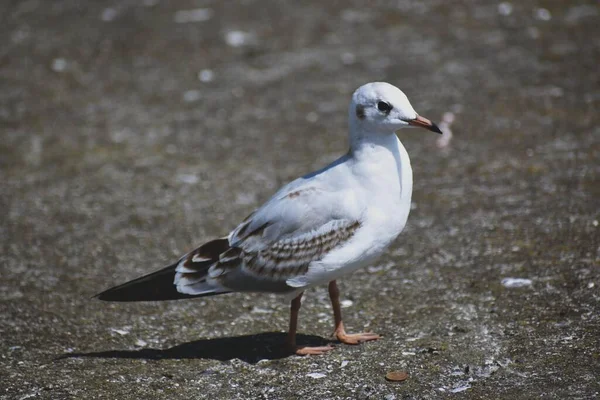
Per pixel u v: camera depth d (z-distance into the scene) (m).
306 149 15.11
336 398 8.02
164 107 17.39
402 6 21.84
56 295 10.83
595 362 8.16
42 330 9.90
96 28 21.86
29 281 11.23
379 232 8.56
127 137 16.17
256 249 8.77
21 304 10.58
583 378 7.90
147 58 19.88
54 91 18.45
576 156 13.58
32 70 19.58
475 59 18.17
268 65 19.00
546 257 10.65
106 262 11.76
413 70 17.91
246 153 15.17
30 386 8.54
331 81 17.88
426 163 14.13
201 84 18.34
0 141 16.20
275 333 9.60
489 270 10.55
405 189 8.63
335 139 15.39
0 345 9.53
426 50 18.92
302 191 8.70
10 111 17.58
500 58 18.08
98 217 13.20
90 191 14.10
